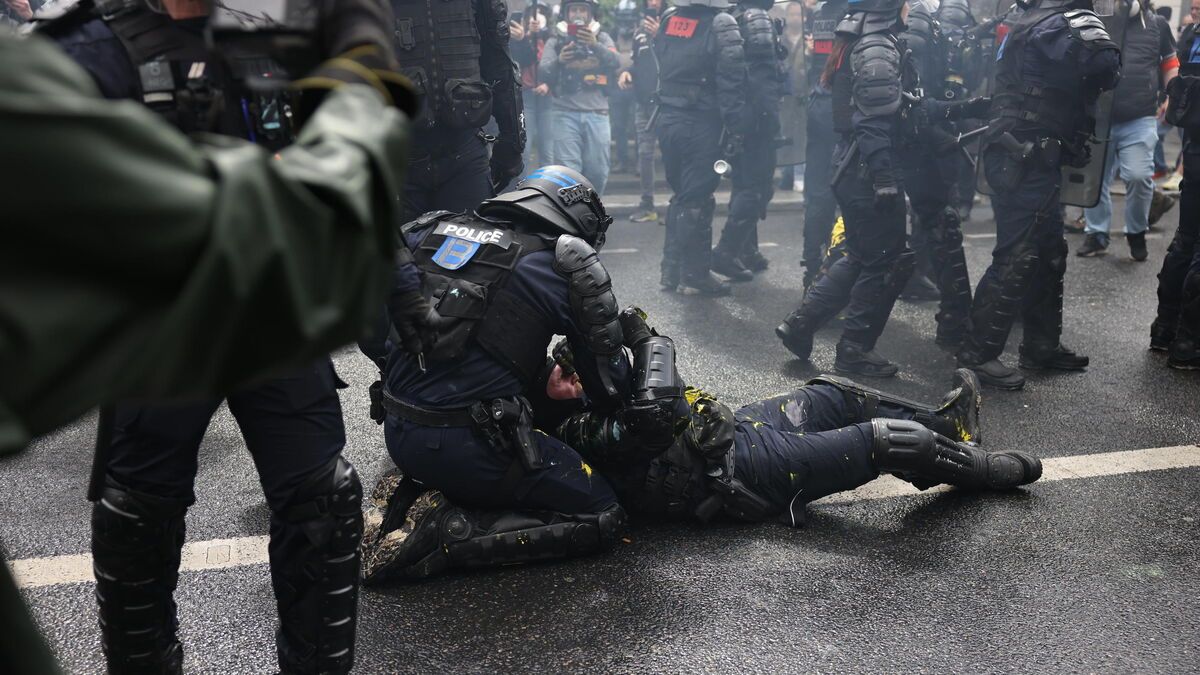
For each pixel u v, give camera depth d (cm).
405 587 281
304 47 99
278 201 65
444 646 254
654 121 634
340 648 208
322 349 71
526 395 318
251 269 62
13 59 56
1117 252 762
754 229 702
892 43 467
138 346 59
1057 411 438
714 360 513
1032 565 297
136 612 198
